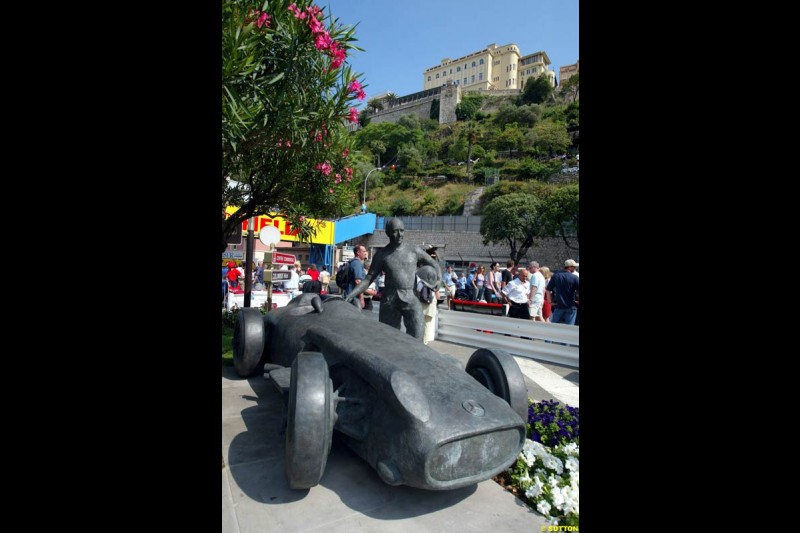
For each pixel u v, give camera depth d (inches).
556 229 1326.3
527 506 104.5
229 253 500.4
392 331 133.1
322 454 94.3
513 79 4092.0
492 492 109.7
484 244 1451.8
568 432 133.6
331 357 118.4
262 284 513.0
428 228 1812.3
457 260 1584.6
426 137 3334.2
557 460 117.5
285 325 161.6
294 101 175.3
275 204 285.4
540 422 137.4
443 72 4402.1
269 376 129.1
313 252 927.0
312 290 319.6
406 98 3946.9
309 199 267.1
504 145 2805.1
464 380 108.0
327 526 92.6
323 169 237.9
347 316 148.3
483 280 492.1
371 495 104.0
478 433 92.0
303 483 95.3
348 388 110.4
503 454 97.4
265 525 91.6
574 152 2583.7
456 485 91.7
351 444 107.7
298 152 213.6
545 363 259.1
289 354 148.1
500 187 2038.6
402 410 91.1
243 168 239.1
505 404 103.4
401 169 2967.5
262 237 338.0
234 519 92.8
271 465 114.8
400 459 91.4
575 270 275.3
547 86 3339.1
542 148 2667.3
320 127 202.2
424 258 170.1
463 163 2864.2
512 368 118.0
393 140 3260.3
